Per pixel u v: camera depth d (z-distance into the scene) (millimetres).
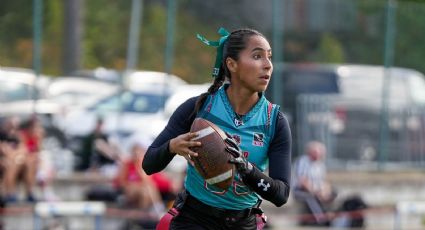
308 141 37688
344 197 34750
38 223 27469
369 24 39844
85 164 33969
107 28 38312
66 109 34812
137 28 38250
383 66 39688
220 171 11609
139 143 30250
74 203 29391
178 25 37750
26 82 33750
